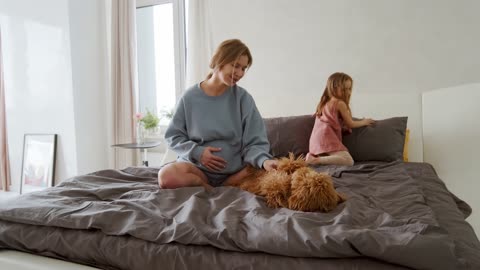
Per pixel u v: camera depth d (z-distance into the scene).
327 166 1.86
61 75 2.96
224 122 1.49
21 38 3.13
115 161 3.26
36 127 3.15
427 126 2.27
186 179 1.32
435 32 2.27
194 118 1.51
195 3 2.88
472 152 2.15
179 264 0.80
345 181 1.47
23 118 3.21
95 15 3.12
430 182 1.47
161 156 3.27
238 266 0.76
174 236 0.84
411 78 2.36
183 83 3.29
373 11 2.40
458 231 0.88
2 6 3.20
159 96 3.43
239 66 1.38
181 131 1.55
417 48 2.33
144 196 1.17
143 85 3.46
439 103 2.24
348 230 0.77
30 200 1.13
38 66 3.07
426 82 2.33
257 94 2.76
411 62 2.35
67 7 2.86
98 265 0.90
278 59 2.68
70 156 2.99
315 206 1.00
